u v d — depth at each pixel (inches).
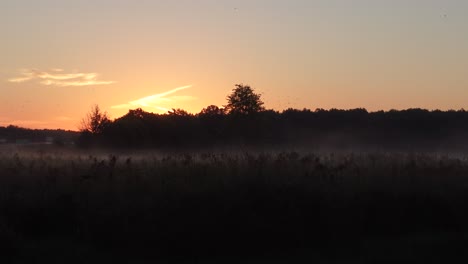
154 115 2458.2
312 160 896.9
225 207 597.0
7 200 604.7
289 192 641.6
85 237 571.5
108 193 625.6
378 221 655.8
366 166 818.2
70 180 673.6
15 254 531.2
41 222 590.2
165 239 563.8
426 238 631.2
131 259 541.0
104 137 2345.0
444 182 761.6
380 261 556.7
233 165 724.7
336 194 659.4
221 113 2571.4
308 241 599.8
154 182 655.1
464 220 687.1
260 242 580.7
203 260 549.3
